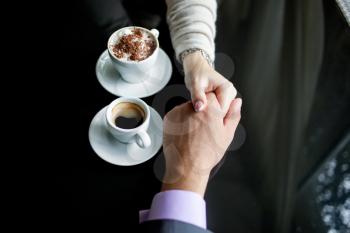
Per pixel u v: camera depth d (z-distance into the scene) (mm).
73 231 681
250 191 727
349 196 721
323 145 779
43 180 731
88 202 708
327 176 743
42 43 892
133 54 811
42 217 694
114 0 958
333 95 845
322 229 693
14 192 719
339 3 973
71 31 908
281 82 848
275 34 925
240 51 891
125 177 735
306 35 925
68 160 753
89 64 865
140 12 938
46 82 841
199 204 688
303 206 712
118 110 771
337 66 885
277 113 815
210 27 885
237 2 981
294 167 754
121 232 676
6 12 944
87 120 797
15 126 790
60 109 809
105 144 767
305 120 809
